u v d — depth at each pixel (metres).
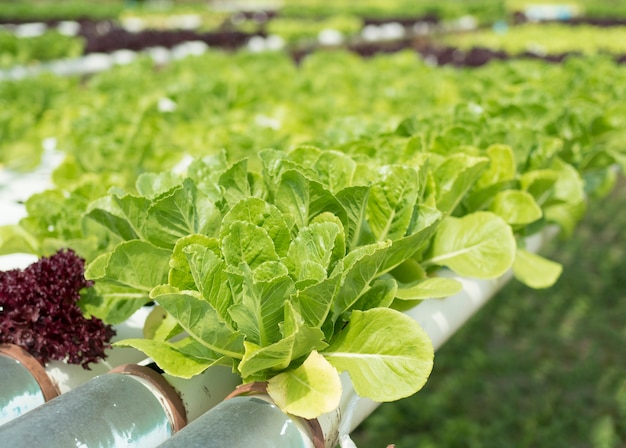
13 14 6.38
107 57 4.41
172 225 0.88
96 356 0.92
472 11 7.88
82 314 0.92
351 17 7.32
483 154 1.18
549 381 1.80
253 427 0.75
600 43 4.43
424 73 2.62
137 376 0.83
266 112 1.98
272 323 0.80
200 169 1.03
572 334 2.01
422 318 0.98
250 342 0.81
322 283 0.77
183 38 5.02
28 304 0.89
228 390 0.90
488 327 2.06
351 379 0.81
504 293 2.20
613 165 1.62
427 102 2.10
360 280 0.83
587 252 2.47
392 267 0.93
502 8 8.04
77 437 0.74
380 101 2.04
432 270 1.07
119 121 1.74
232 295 0.80
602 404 1.71
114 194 0.89
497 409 1.69
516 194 1.14
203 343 0.80
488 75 2.32
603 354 1.92
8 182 1.53
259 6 9.64
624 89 2.00
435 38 6.49
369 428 1.66
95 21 6.63
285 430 0.76
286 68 2.89
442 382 1.81
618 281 2.27
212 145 1.49
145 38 4.79
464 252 1.03
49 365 0.90
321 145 1.25
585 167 1.49
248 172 0.98
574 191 1.29
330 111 1.88
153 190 0.95
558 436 1.60
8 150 1.59
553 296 2.19
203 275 0.78
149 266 0.88
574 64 2.44
